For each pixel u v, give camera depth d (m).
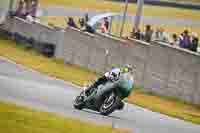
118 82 47.56
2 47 100.12
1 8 116.00
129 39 80.25
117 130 38.97
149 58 76.44
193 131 50.31
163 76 74.19
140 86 77.31
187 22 134.75
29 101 47.56
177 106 67.31
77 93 61.12
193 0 142.88
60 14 138.00
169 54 73.44
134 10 140.12
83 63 88.31
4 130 30.31
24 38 102.69
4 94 48.97
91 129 36.88
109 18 98.25
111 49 83.25
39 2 142.62
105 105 48.22
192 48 77.38
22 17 110.25
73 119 40.41
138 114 54.56
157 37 85.44
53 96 54.66
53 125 35.34
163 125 50.38
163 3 143.50
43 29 98.06
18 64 83.31
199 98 68.88
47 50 94.81
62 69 85.25
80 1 149.12
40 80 69.12
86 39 87.94
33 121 35.22
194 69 69.94
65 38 92.25
